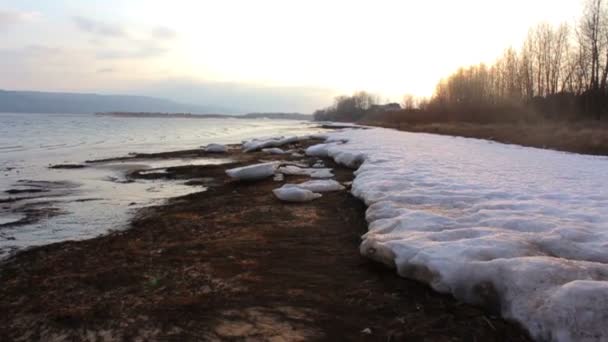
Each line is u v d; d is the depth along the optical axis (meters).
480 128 34.19
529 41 47.31
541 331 3.17
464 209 6.50
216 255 5.58
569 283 3.35
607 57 34.81
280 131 56.84
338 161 15.66
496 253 4.24
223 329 3.54
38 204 9.66
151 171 15.45
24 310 4.05
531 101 43.62
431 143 21.50
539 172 10.90
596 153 18.00
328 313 3.80
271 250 5.74
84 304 4.13
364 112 130.12
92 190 11.62
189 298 4.18
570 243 4.55
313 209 8.24
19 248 6.27
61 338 3.48
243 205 8.93
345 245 5.90
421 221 5.64
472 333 3.38
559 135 22.62
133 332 3.53
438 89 75.44
